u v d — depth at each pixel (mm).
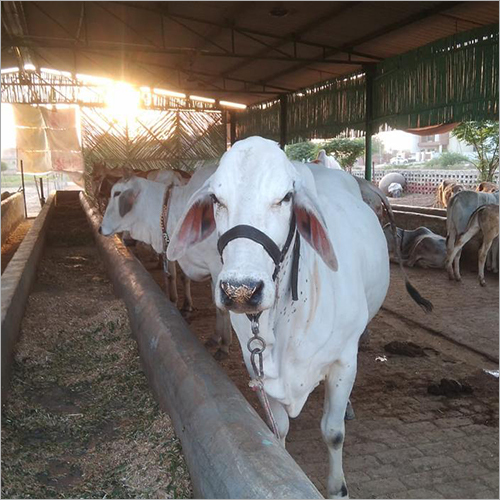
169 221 5363
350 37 10219
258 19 9922
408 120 10094
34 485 2666
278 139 16453
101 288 6164
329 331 2473
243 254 1865
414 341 5516
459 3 7605
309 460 3391
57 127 20156
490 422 3822
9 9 10375
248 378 4562
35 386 3869
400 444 3547
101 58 14594
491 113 8164
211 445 2109
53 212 13297
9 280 5121
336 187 3359
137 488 2520
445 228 9852
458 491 3062
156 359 3291
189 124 19875
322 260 2355
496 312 6445
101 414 3389
